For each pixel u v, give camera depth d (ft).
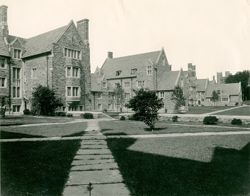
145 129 75.66
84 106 145.79
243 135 65.72
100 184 31.01
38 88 125.49
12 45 137.80
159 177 33.73
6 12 138.62
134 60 203.41
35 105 128.06
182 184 31.71
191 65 272.10
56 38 132.98
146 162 39.88
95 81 182.80
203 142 55.77
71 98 136.15
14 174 33.30
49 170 35.35
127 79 196.75
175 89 165.17
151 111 74.59
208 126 87.45
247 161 41.52
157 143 53.93
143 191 29.25
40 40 145.07
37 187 29.58
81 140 55.77
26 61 142.20
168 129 76.28
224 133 69.31
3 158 40.32
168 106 172.65
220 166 38.78
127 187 30.27
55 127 76.84
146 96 74.43
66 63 135.74
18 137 58.39
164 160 41.09
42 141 53.93
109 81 208.74
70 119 108.17
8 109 132.16
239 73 296.51
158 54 190.08
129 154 44.27
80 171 35.53
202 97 282.97
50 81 128.98
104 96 184.14
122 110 189.78
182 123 101.04
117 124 89.92
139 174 34.63
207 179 33.58
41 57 133.90
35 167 36.35
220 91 277.44
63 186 30.09
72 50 139.95
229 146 52.39
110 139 57.62
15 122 88.12
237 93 267.59
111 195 27.91
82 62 145.28
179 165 38.83
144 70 186.09
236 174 35.50
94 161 40.09
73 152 44.98
